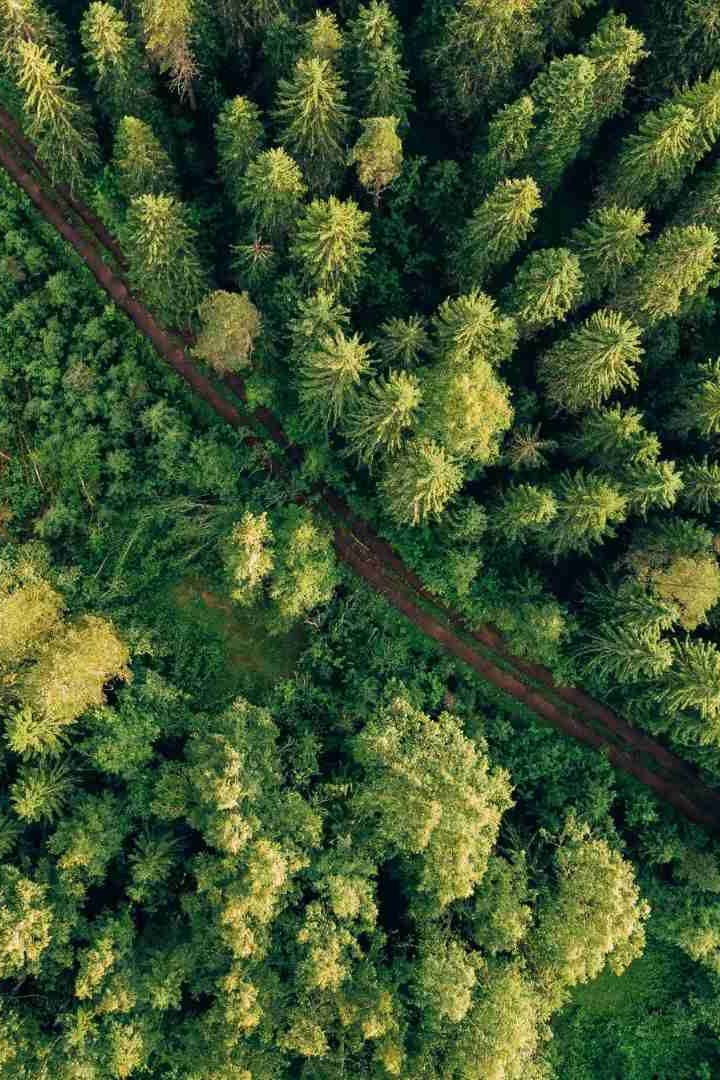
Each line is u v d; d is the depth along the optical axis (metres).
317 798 50.78
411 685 56.47
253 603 55.56
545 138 49.84
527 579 55.66
